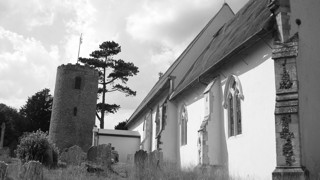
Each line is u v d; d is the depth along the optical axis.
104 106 50.03
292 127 10.31
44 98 56.53
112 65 51.47
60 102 44.06
